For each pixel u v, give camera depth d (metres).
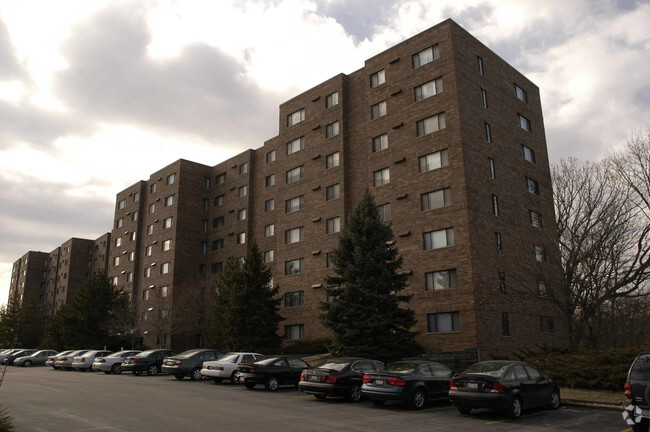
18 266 114.19
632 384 11.02
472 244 30.56
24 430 10.73
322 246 40.56
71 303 57.34
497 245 32.69
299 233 43.16
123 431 10.77
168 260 57.06
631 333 40.16
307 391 17.94
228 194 57.50
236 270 36.56
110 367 31.70
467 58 34.94
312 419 13.27
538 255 34.47
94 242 94.56
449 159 32.50
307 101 45.09
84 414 13.09
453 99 33.06
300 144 44.94
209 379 26.22
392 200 35.22
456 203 31.53
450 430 12.12
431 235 32.50
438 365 17.19
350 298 26.11
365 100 40.19
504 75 38.47
